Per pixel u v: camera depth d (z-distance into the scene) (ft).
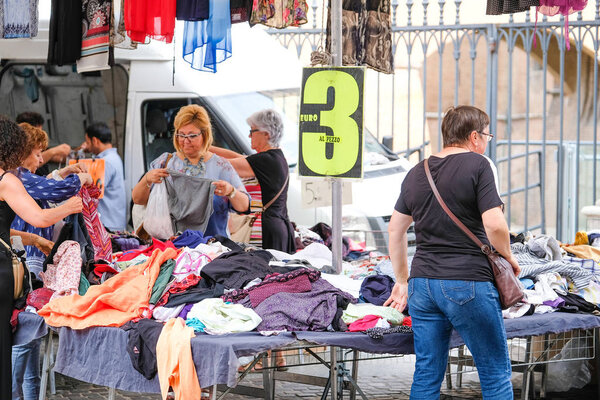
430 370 20.29
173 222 27.14
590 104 75.66
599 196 55.36
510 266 19.84
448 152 20.71
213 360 18.66
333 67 24.11
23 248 24.08
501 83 75.61
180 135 27.58
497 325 19.80
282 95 38.78
